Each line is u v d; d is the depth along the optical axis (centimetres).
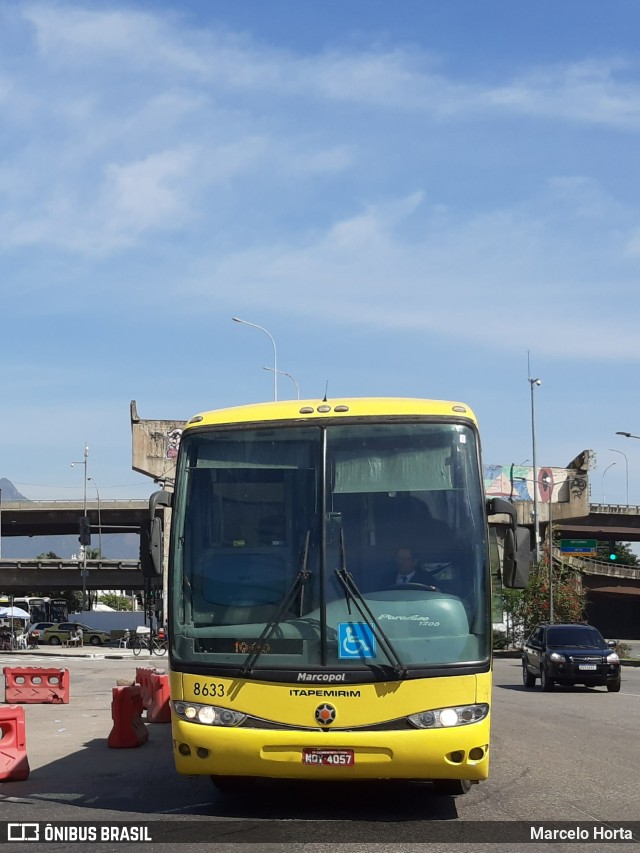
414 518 884
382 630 847
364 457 901
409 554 873
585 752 1319
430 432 909
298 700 834
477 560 875
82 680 3075
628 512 8588
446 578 869
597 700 2242
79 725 1722
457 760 832
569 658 2538
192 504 910
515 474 6781
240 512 898
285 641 849
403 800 963
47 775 1143
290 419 920
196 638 867
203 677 853
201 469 919
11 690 2209
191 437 933
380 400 934
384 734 824
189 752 853
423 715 829
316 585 865
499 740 1450
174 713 866
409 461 899
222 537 894
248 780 998
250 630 860
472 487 896
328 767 827
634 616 9644
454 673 839
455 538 880
